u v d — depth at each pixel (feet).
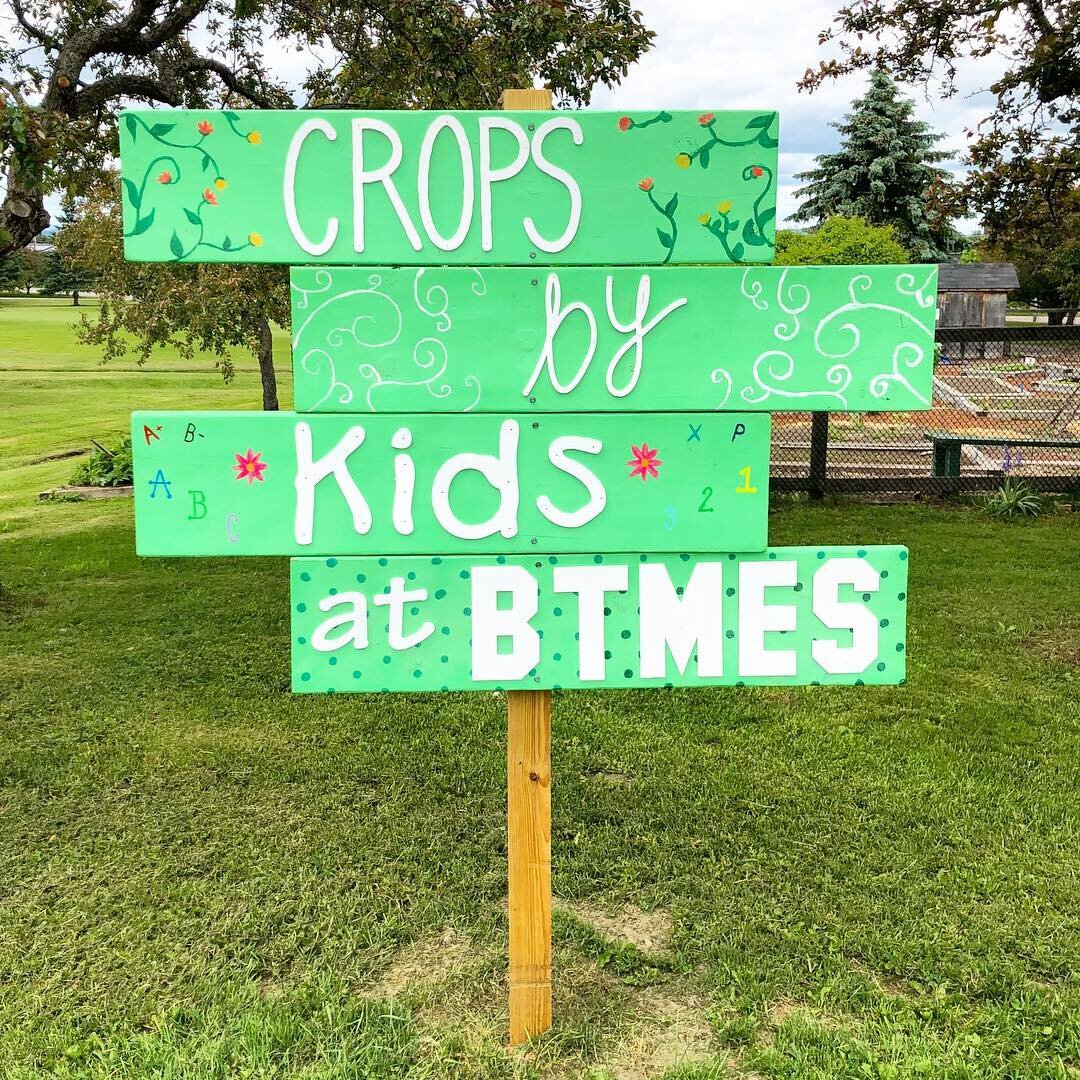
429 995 9.93
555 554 8.71
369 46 26.16
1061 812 13.30
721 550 8.73
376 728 16.46
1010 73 26.04
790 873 11.94
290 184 8.30
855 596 8.82
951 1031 9.29
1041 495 35.50
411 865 12.23
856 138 120.78
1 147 18.44
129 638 21.56
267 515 8.57
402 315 8.41
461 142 8.28
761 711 16.98
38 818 13.52
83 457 54.95
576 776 14.69
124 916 11.22
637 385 8.55
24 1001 9.83
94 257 38.14
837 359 8.54
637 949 10.59
